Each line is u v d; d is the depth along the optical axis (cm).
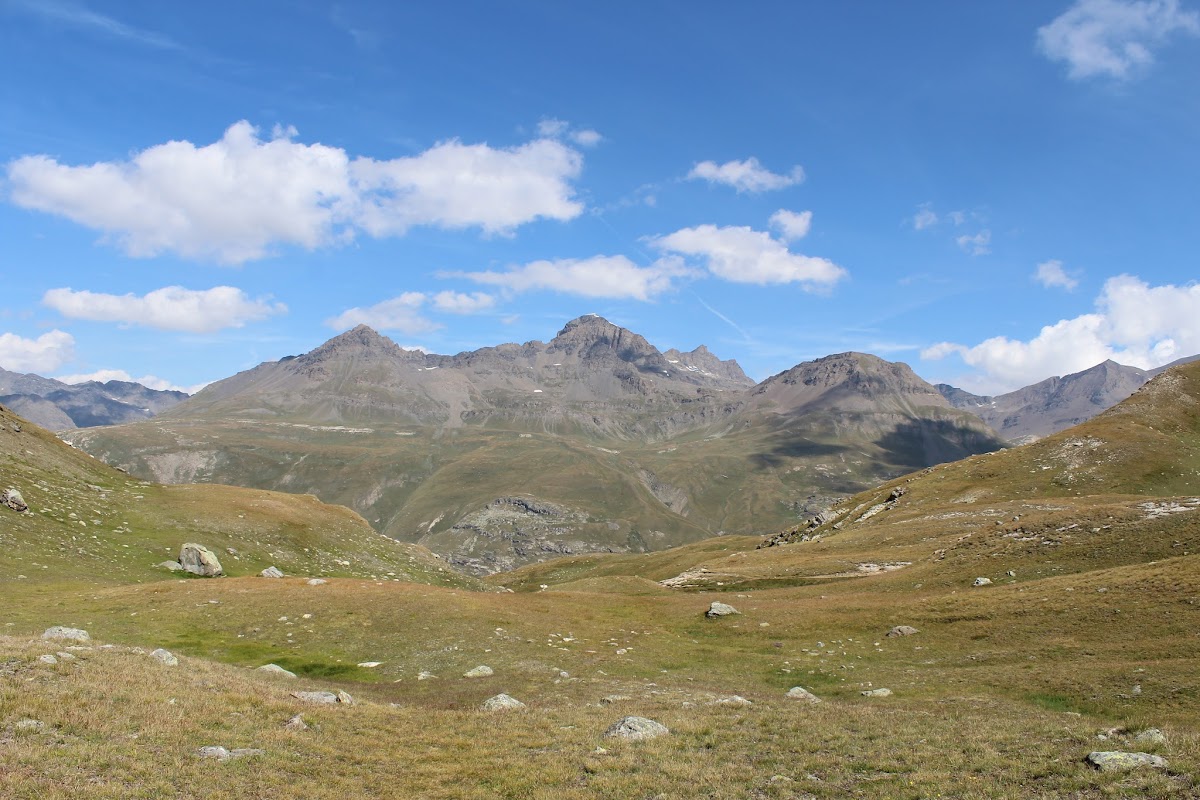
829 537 13612
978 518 12031
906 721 2953
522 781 2228
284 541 10450
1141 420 15925
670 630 6575
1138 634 4606
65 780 1817
